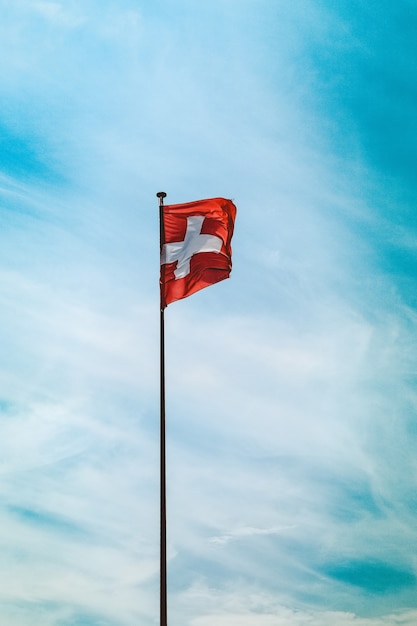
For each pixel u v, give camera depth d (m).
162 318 17.80
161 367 17.08
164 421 16.23
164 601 13.81
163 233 18.97
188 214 19.22
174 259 18.58
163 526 14.65
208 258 18.36
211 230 18.84
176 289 18.16
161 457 15.65
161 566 14.17
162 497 15.08
